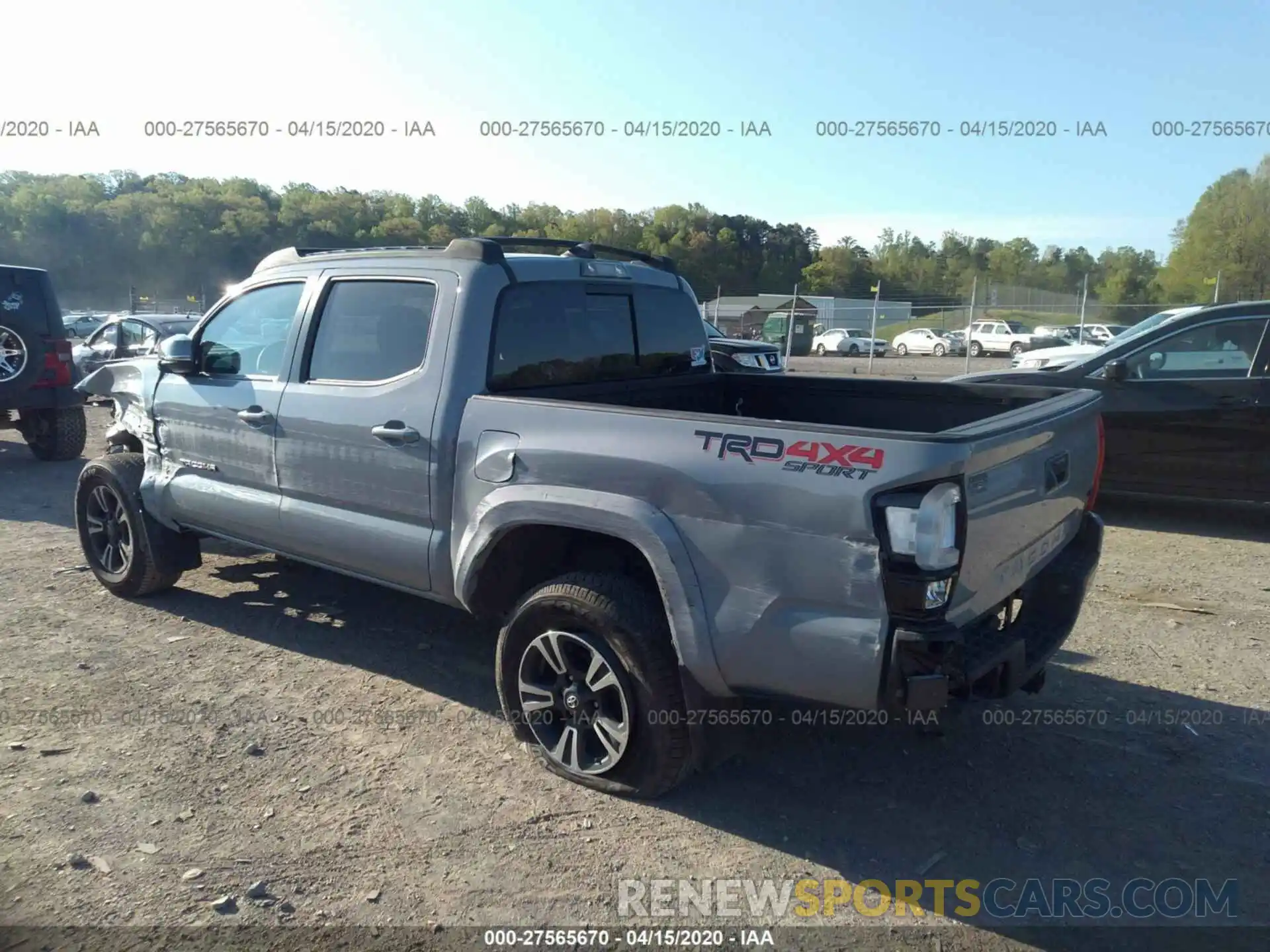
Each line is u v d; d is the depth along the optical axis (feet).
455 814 10.82
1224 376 23.75
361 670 14.90
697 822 10.77
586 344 13.97
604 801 11.19
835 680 9.18
